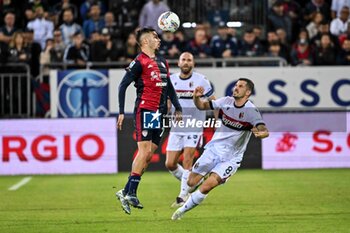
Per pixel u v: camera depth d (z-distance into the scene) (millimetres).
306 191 33156
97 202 30453
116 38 47594
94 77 43688
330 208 27859
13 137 43094
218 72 43375
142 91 24484
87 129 43156
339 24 49094
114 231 23234
